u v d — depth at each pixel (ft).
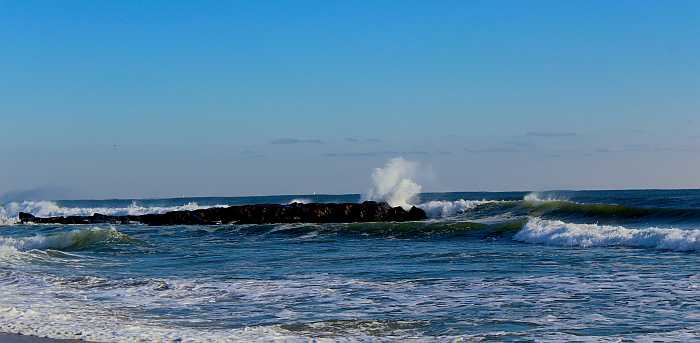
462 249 113.29
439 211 209.46
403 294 69.21
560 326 52.90
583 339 48.55
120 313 63.31
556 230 122.62
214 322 58.34
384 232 152.66
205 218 212.43
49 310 65.10
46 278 88.33
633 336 49.08
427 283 75.66
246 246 134.82
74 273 95.61
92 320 59.52
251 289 75.25
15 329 55.83
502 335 50.52
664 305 59.62
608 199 242.17
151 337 51.65
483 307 61.21
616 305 60.29
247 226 172.45
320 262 100.32
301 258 107.24
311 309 62.85
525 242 123.85
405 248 119.65
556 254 99.81
